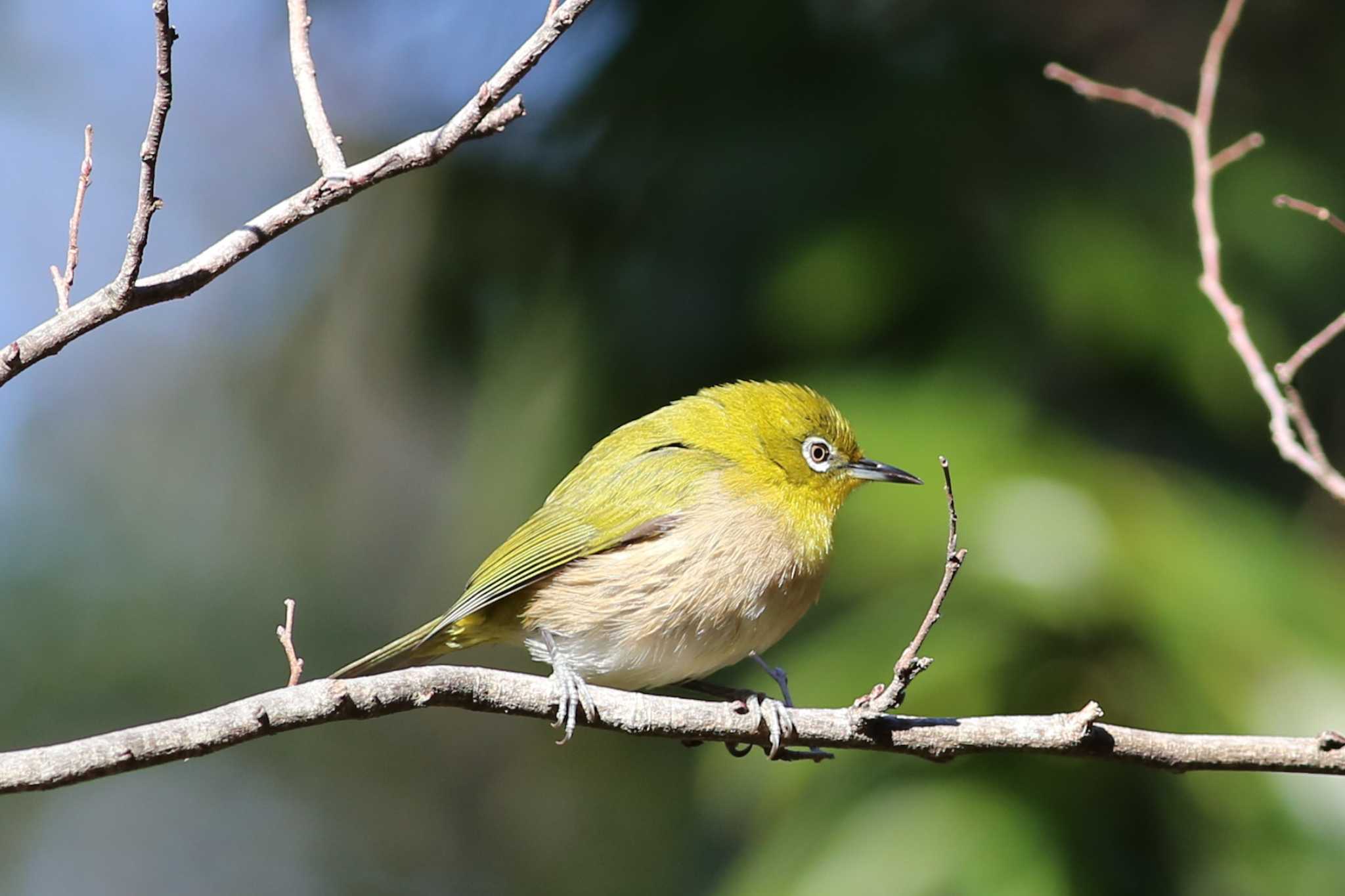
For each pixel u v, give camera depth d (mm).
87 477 18281
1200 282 9203
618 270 12633
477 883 17359
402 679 6902
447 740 18172
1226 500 11586
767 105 12320
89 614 17016
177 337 19141
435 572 17578
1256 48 13320
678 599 9453
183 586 17500
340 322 16938
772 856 10359
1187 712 10141
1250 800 10289
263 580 17719
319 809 18375
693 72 12570
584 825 16438
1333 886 9992
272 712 6406
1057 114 12461
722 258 12234
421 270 14086
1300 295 12312
